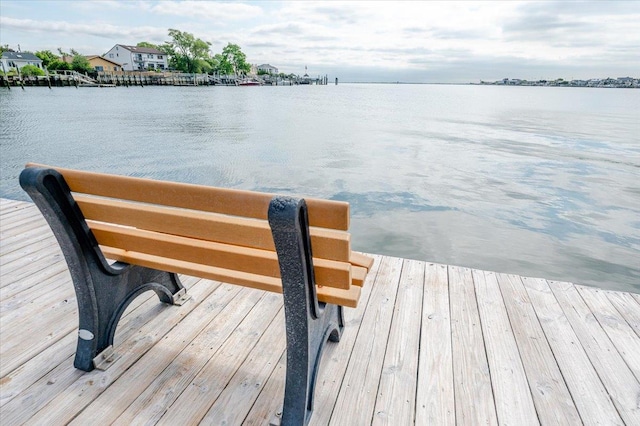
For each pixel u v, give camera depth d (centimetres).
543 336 214
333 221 113
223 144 1530
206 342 205
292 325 137
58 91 5388
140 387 172
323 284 137
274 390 172
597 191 895
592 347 205
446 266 299
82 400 163
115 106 3309
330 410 160
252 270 149
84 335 179
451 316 232
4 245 329
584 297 256
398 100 6569
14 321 221
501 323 226
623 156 1347
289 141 1622
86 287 169
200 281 271
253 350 199
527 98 9050
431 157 1296
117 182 137
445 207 779
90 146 1438
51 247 327
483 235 647
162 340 206
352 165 1161
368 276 281
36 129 1833
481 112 3916
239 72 11594
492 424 155
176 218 139
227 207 123
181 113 2869
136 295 205
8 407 158
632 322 229
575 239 634
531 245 612
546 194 869
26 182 136
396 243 616
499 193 873
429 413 160
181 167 1123
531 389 174
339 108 3894
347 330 217
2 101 3503
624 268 544
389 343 206
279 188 913
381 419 156
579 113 4066
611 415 161
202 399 166
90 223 165
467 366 189
